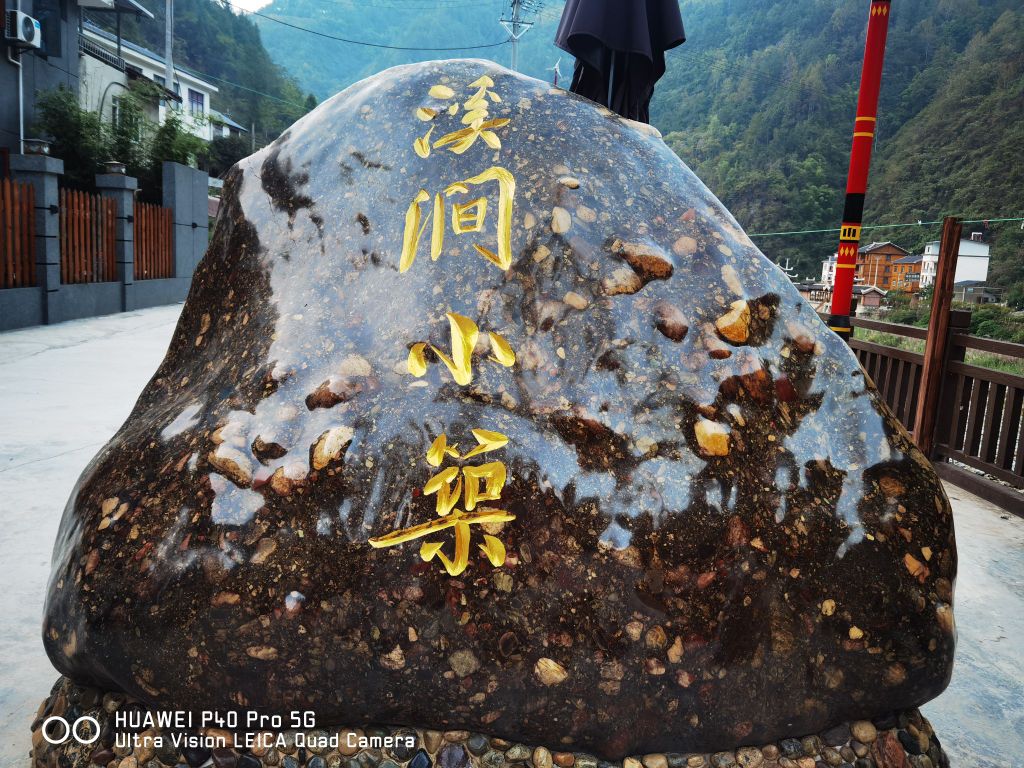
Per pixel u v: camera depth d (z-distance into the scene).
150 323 9.43
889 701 1.50
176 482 1.47
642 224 1.68
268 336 1.64
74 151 12.52
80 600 1.42
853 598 1.45
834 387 1.62
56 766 1.52
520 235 1.64
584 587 1.39
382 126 1.80
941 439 4.27
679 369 1.56
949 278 4.12
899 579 1.47
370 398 1.50
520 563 1.38
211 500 1.42
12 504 3.11
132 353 6.96
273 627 1.35
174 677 1.39
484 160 1.72
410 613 1.37
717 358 1.58
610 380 1.54
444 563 1.38
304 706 1.41
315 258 1.71
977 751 1.85
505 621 1.37
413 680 1.38
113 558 1.42
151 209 11.89
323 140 1.83
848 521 1.49
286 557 1.37
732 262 1.68
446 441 1.45
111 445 1.70
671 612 1.39
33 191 8.55
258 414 1.51
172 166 12.59
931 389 4.23
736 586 1.42
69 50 14.09
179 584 1.37
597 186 1.71
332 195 1.76
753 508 1.46
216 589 1.35
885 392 4.96
